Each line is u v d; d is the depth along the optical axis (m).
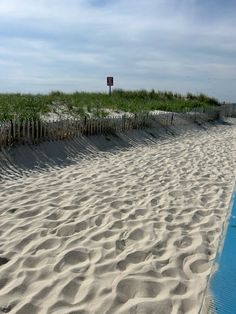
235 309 3.07
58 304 3.39
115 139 12.37
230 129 21.02
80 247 4.47
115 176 7.97
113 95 26.02
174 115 19.00
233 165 9.86
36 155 8.98
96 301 3.46
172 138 15.05
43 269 3.98
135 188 7.08
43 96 19.33
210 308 3.09
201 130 18.88
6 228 4.99
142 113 15.39
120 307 3.39
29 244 4.55
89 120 11.52
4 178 7.33
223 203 6.34
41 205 5.86
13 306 3.37
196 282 3.80
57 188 6.86
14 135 8.87
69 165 8.94
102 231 4.95
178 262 4.20
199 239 4.80
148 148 12.23
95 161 9.59
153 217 5.54
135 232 4.98
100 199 6.27
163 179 7.89
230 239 4.29
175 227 5.20
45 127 9.84
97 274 3.92
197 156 10.94
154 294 3.60
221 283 3.38
